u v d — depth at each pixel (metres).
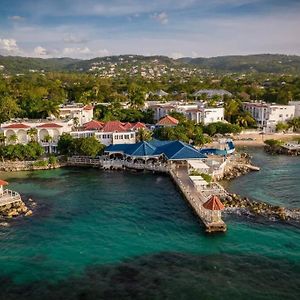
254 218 60.97
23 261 47.94
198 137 117.44
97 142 102.62
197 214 61.59
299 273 44.59
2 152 99.81
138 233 56.44
